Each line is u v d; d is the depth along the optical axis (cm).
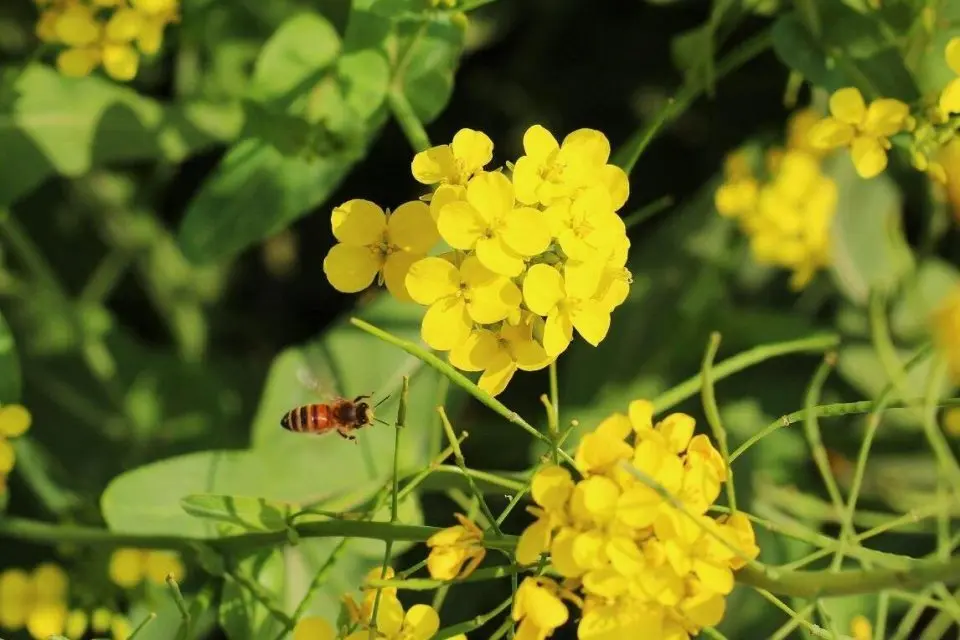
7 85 54
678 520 45
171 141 55
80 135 54
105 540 51
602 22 60
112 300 60
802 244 56
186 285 59
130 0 53
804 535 47
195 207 52
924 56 52
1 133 54
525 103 60
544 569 46
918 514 47
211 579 50
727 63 54
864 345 57
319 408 49
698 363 56
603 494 45
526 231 46
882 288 55
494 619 54
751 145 58
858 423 56
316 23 52
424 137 51
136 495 50
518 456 56
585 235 46
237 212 52
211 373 58
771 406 56
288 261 61
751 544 45
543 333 47
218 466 51
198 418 57
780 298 58
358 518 48
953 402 48
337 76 52
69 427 57
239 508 48
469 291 47
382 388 52
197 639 53
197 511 48
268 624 50
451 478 49
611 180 47
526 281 46
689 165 60
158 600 52
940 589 47
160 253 59
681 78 60
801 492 55
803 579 45
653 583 45
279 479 51
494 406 46
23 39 58
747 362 50
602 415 55
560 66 60
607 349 56
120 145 54
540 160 47
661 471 45
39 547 55
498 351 47
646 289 56
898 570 44
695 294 56
